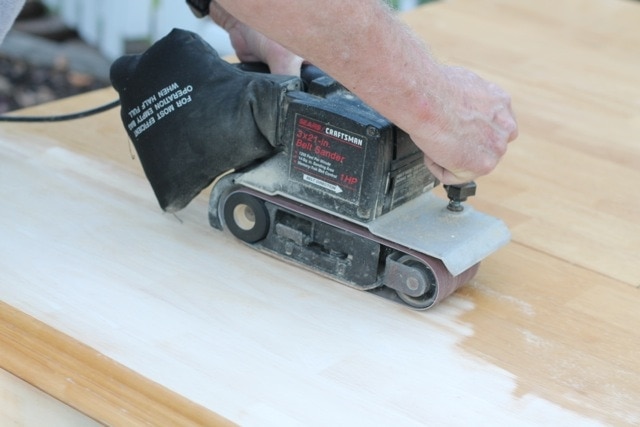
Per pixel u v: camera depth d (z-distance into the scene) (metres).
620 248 1.71
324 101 1.45
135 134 1.56
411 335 1.41
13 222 1.61
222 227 1.63
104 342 1.32
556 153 2.05
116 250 1.56
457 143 1.31
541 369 1.36
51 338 1.31
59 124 2.01
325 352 1.35
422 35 2.63
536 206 1.84
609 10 2.96
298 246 1.54
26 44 4.38
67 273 1.48
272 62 1.63
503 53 2.56
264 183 1.52
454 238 1.43
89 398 1.22
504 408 1.27
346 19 1.16
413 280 1.43
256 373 1.29
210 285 1.49
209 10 1.68
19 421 1.35
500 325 1.46
